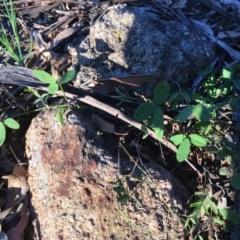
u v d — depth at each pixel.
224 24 0.39
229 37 0.38
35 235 0.31
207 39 0.37
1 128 0.31
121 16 0.35
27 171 0.33
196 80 0.35
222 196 0.31
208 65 0.35
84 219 0.30
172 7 0.40
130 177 0.30
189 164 0.33
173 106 0.31
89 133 0.31
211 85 0.34
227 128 0.33
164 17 0.39
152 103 0.30
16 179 0.33
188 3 0.40
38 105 0.35
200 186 0.32
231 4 0.39
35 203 0.32
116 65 0.35
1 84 0.36
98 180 0.30
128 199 0.30
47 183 0.31
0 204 0.32
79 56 0.36
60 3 0.40
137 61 0.34
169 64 0.34
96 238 0.30
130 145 0.33
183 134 0.31
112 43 0.35
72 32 0.38
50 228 0.30
